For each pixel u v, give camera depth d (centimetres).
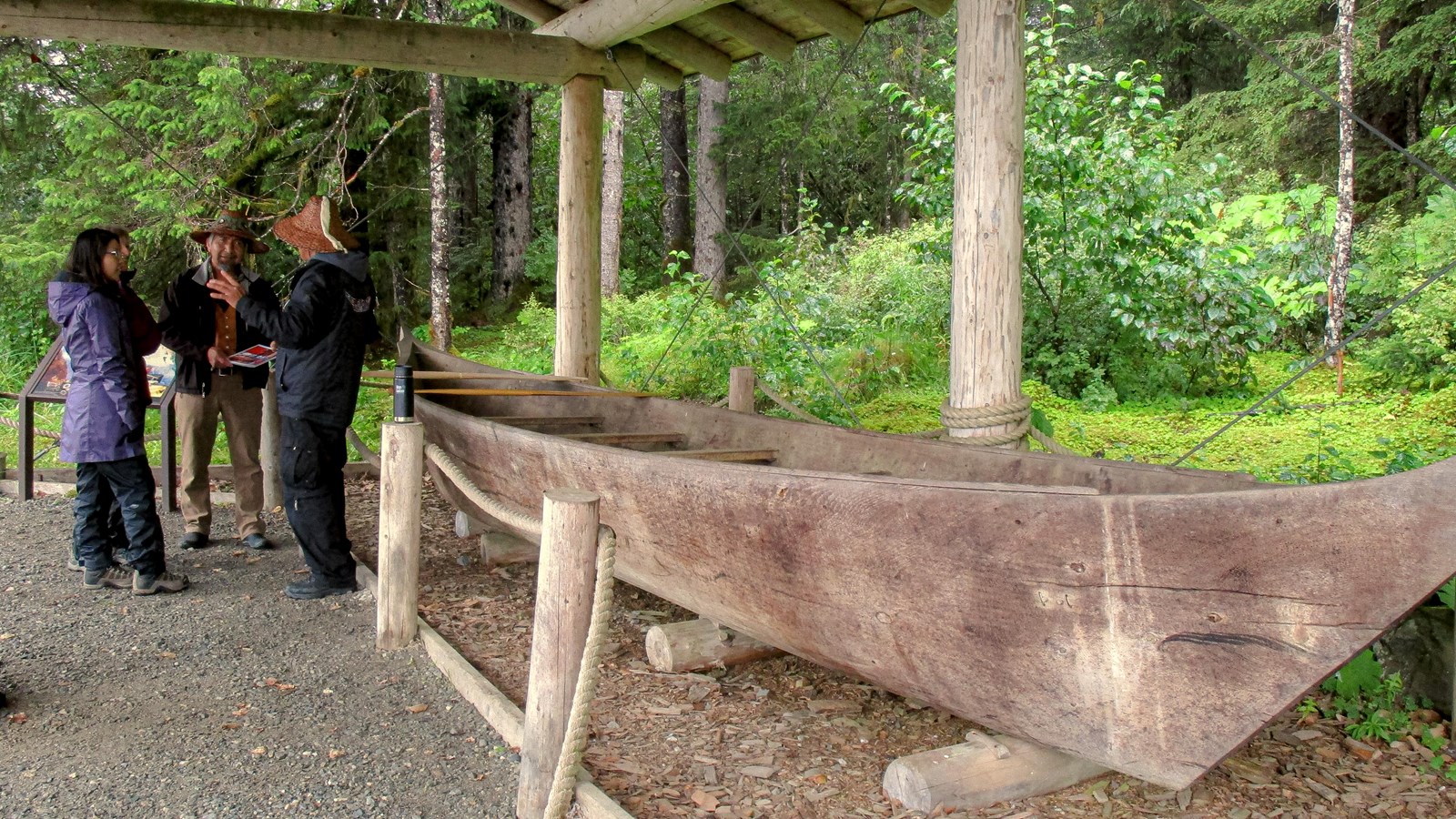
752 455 441
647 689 365
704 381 939
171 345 498
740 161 1817
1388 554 213
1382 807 277
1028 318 1037
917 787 274
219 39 576
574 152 715
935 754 283
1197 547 226
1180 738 240
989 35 405
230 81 931
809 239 1234
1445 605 342
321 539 456
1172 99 1708
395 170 1187
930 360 1047
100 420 434
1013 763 284
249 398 531
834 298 1066
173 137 1003
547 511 269
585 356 736
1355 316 1116
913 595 272
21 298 1114
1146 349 1010
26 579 478
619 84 729
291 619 432
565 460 388
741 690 366
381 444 396
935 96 1823
